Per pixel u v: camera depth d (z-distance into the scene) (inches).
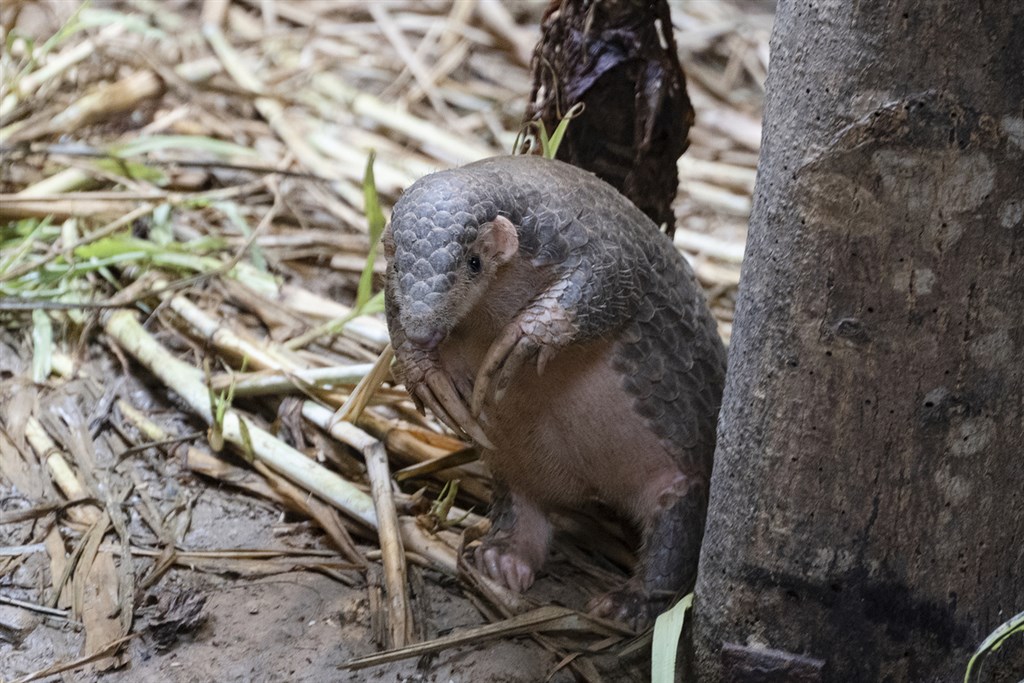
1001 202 121.3
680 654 152.3
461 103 311.9
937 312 124.0
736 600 139.3
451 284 134.6
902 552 131.1
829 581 133.6
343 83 306.2
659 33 203.0
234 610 160.9
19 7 296.5
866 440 128.3
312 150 276.7
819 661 136.1
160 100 286.7
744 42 356.2
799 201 125.9
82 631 156.9
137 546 171.8
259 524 178.9
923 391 126.0
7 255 220.4
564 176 149.9
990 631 135.6
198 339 212.2
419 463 186.2
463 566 163.8
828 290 125.9
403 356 149.2
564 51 181.3
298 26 335.0
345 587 166.6
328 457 188.5
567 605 165.6
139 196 234.1
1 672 150.3
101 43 284.7
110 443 191.2
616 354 153.0
